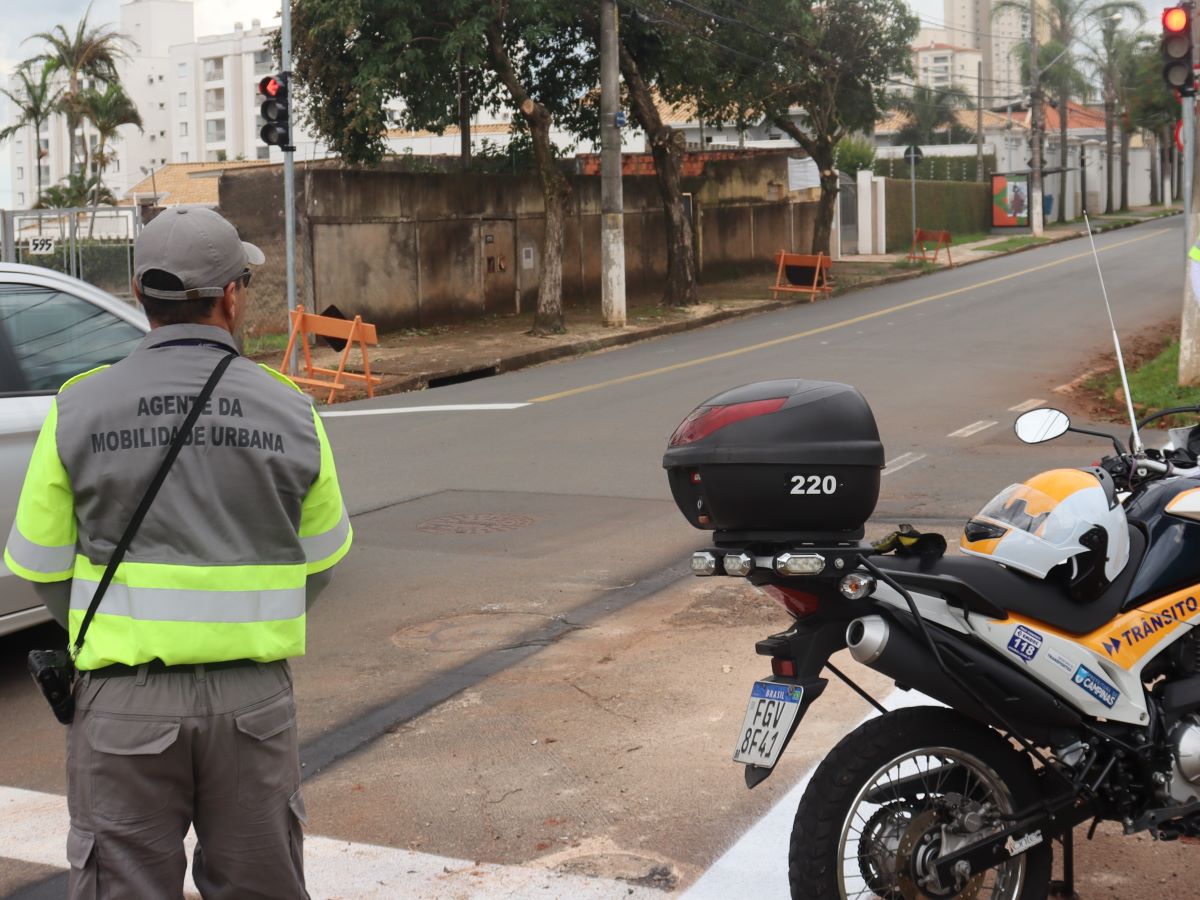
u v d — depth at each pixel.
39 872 4.40
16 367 6.18
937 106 73.06
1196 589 3.73
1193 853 4.26
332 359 20.86
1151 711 3.69
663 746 5.29
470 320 26.41
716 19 27.88
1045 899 3.68
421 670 6.41
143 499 2.74
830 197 34.69
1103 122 94.62
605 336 23.55
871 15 33.03
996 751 3.54
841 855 3.41
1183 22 14.33
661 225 32.41
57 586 2.82
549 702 5.87
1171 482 3.87
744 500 3.35
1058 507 3.63
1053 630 3.58
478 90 27.11
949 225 53.53
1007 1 61.25
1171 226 57.47
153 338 2.86
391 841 4.52
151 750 2.72
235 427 2.79
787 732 3.36
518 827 4.60
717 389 16.34
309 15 21.88
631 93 27.33
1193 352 14.88
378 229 24.16
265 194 23.28
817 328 23.64
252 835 2.86
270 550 2.83
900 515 9.35
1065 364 18.08
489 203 26.75
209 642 2.74
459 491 10.88
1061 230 55.53
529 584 7.95
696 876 4.19
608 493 10.63
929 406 14.66
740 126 33.53
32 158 150.38
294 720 2.94
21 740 5.70
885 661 3.36
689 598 7.48
